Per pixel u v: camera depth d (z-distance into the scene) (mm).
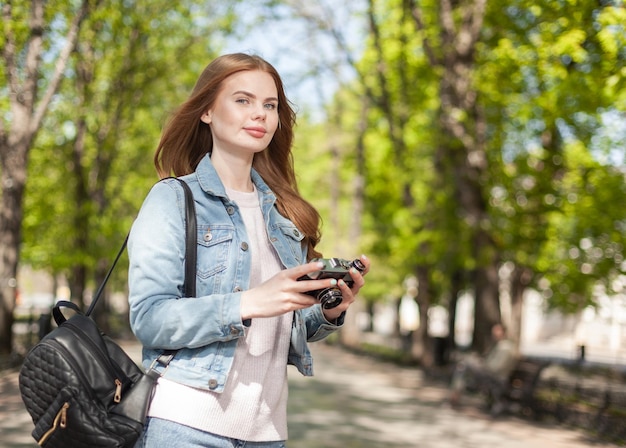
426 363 21562
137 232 2072
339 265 1973
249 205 2279
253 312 1897
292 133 2504
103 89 21406
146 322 1959
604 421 11094
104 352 2039
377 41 19625
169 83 22125
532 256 15422
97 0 16062
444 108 14953
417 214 19562
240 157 2285
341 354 27781
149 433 2021
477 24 14453
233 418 2068
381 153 24438
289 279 1886
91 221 19812
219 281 2100
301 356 2256
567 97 12016
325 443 9023
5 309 14867
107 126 21250
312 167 34500
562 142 15828
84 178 20312
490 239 15281
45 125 20828
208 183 2170
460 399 14797
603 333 36219
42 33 14828
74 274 21000
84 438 1926
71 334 2014
